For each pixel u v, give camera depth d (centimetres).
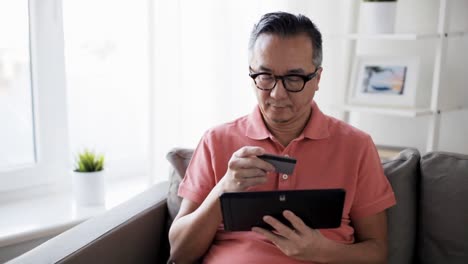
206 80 226
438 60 214
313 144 149
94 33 229
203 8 220
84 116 234
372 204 147
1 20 196
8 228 174
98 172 198
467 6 224
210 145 154
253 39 142
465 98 230
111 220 151
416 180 164
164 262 170
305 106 143
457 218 152
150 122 210
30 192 207
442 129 238
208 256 149
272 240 131
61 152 214
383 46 249
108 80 238
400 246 158
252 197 123
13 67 201
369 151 150
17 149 206
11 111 203
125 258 150
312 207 125
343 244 139
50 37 205
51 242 137
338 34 238
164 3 205
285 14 141
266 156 128
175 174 171
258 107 156
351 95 241
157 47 206
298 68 136
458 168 155
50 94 208
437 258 156
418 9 237
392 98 232
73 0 219
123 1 235
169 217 168
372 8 222
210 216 140
